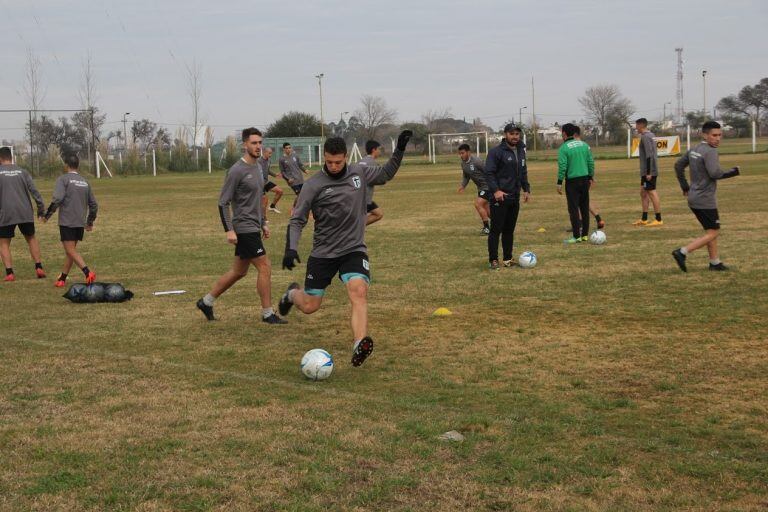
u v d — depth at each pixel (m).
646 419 5.73
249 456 5.12
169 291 11.52
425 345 8.04
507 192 12.59
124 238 18.59
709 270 11.80
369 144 14.00
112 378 6.99
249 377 6.99
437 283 11.56
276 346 8.16
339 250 7.38
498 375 6.93
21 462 5.07
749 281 10.88
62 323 9.40
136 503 4.46
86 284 10.87
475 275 12.17
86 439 5.46
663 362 7.18
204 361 7.60
